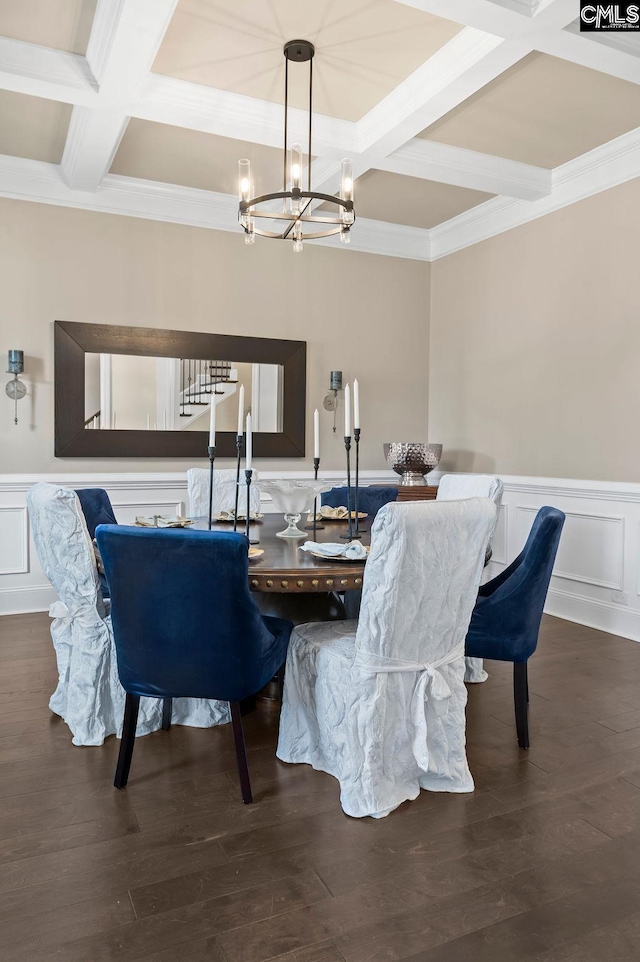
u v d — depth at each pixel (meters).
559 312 4.14
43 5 2.49
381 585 1.82
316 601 2.80
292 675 2.23
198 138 3.62
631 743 2.39
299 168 2.66
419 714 1.95
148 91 2.96
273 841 1.78
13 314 4.02
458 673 2.08
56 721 2.54
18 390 3.99
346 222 2.80
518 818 1.90
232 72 2.96
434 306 5.31
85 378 4.20
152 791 2.04
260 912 1.50
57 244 4.11
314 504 2.76
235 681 1.90
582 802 2.00
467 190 4.35
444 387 5.21
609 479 3.82
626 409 3.71
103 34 2.59
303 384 4.85
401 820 1.89
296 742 2.23
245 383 4.68
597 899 1.56
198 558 1.77
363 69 2.95
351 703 1.91
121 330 4.27
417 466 4.78
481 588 2.63
